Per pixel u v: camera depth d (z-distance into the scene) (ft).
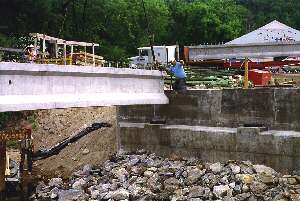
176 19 235.40
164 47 129.18
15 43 122.62
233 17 249.55
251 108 76.79
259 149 74.43
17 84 56.03
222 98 79.56
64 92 62.64
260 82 96.12
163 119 85.51
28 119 98.53
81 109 97.14
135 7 191.72
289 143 71.72
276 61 116.26
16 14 145.69
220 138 78.28
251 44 111.96
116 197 69.26
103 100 68.23
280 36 140.46
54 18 149.79
